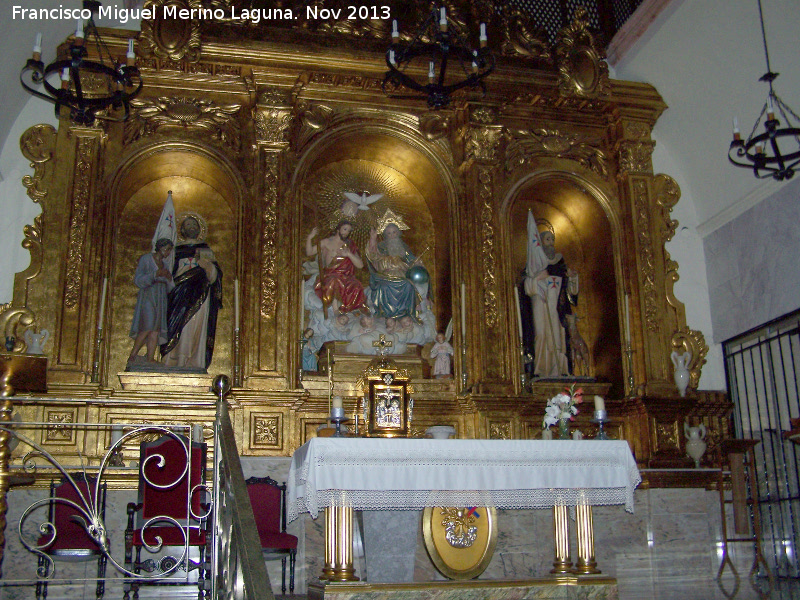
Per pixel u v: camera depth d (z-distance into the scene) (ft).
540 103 33.12
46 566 20.79
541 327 31.81
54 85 29.27
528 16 34.09
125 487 24.22
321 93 31.45
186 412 27.02
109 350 27.78
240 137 30.50
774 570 28.84
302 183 30.40
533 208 34.81
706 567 28.07
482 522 21.63
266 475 25.80
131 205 30.78
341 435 21.42
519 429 29.19
